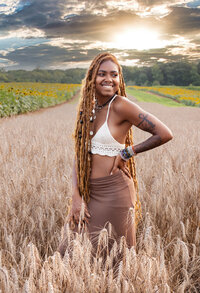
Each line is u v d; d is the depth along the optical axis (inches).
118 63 89.5
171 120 719.7
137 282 72.8
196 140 262.7
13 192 127.1
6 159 184.7
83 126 88.9
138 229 111.8
